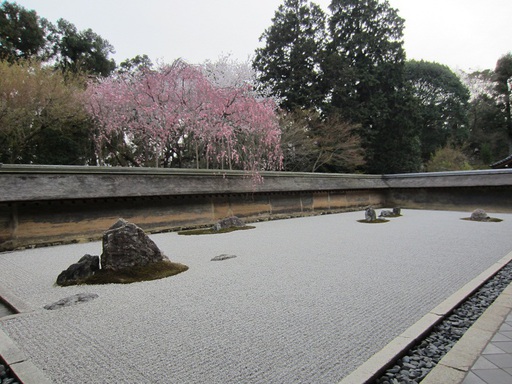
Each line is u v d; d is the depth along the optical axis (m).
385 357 2.57
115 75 16.62
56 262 6.70
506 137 36.53
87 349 2.84
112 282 4.93
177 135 14.76
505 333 3.01
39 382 2.33
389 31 26.25
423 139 37.91
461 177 18.30
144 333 3.14
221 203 13.07
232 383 2.29
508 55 35.69
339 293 4.21
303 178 16.59
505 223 11.72
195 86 14.35
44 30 21.23
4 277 5.57
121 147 16.72
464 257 6.21
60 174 9.37
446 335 3.09
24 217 8.59
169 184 11.45
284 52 24.91
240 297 4.12
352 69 24.00
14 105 13.52
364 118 24.19
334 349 2.76
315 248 7.38
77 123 15.88
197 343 2.91
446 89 38.28
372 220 12.80
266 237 9.23
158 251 5.71
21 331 3.26
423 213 16.47
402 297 4.03
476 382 2.25
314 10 25.69
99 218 9.91
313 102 23.72
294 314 3.54
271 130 15.43
